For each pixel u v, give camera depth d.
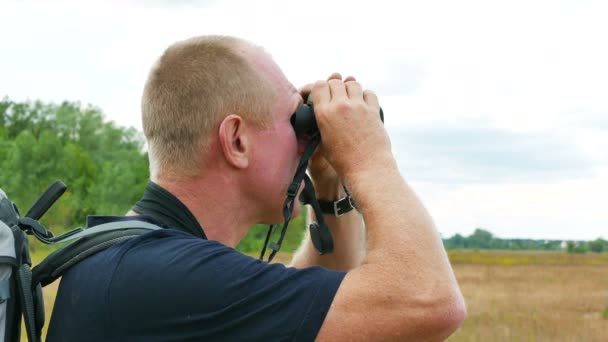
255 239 36.78
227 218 1.99
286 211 1.98
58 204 62.19
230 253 1.75
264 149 1.98
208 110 1.93
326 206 2.49
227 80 1.94
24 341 7.67
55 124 112.19
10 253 1.73
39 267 1.85
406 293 1.66
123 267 1.73
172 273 1.70
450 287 1.70
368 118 1.98
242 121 1.95
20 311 1.80
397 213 1.78
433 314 1.66
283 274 1.71
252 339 1.65
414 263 1.70
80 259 1.83
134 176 70.94
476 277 49.34
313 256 2.57
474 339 15.50
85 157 81.06
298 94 2.11
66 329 1.76
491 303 27.72
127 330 1.69
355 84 2.09
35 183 70.69
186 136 1.94
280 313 1.66
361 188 1.86
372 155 1.92
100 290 1.72
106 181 69.75
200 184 1.95
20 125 114.19
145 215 1.93
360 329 1.64
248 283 1.69
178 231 1.84
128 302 1.69
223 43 1.99
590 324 20.23
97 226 1.88
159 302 1.68
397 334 1.65
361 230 2.59
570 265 85.81
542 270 65.94
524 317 21.31
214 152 1.94
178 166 1.95
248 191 1.99
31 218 1.88
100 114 112.06
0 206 1.83
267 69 2.01
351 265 2.54
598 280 49.50
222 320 1.66
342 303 1.66
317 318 1.65
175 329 1.67
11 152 73.31
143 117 2.04
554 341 16.72
